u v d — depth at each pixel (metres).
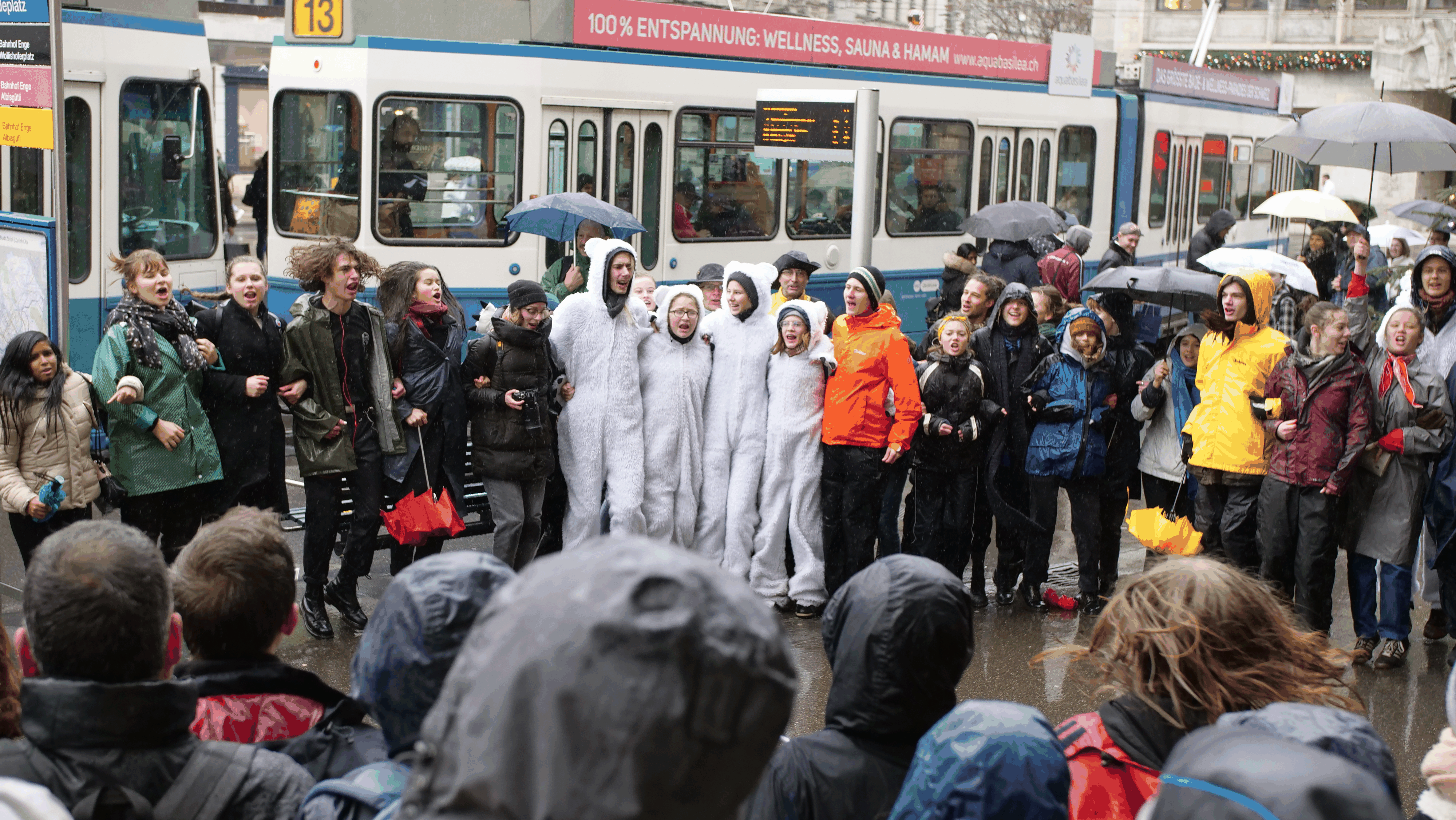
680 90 11.80
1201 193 20.41
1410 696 6.18
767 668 0.91
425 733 0.91
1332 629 7.21
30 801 1.66
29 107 6.25
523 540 6.67
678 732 0.87
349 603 6.36
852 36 13.27
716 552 7.14
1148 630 2.17
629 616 0.88
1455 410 6.41
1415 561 6.62
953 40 14.47
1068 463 7.09
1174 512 7.09
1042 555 7.30
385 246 10.47
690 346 6.97
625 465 6.73
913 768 1.71
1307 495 6.30
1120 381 7.24
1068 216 15.55
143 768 1.96
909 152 14.05
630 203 11.61
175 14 11.20
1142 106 18.09
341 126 10.46
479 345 6.36
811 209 13.28
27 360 5.59
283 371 6.04
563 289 9.84
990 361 7.23
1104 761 2.16
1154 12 35.66
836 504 6.99
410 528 6.07
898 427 6.77
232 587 2.53
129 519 5.93
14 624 6.13
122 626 1.99
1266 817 1.14
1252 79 22.02
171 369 5.80
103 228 10.46
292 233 10.77
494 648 0.90
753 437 7.04
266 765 2.03
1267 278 6.57
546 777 0.85
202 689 2.48
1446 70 32.78
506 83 10.73
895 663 2.23
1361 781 1.15
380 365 6.18
